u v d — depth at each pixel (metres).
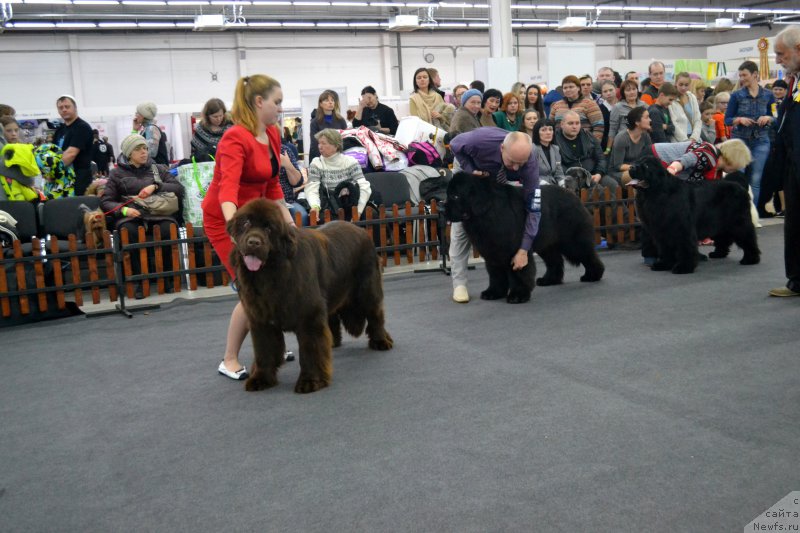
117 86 24.02
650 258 7.09
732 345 4.14
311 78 26.44
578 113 8.43
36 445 3.18
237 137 3.61
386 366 4.09
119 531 2.36
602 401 3.32
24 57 22.89
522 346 4.38
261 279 3.41
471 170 5.60
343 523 2.32
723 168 7.04
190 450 3.01
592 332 4.62
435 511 2.36
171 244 6.47
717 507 2.29
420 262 7.71
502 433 3.00
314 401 3.54
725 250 7.18
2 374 4.37
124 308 6.00
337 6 25.95
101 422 3.43
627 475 2.54
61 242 6.57
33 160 6.80
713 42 34.66
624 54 32.22
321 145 7.23
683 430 2.93
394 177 7.96
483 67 12.13
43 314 5.93
